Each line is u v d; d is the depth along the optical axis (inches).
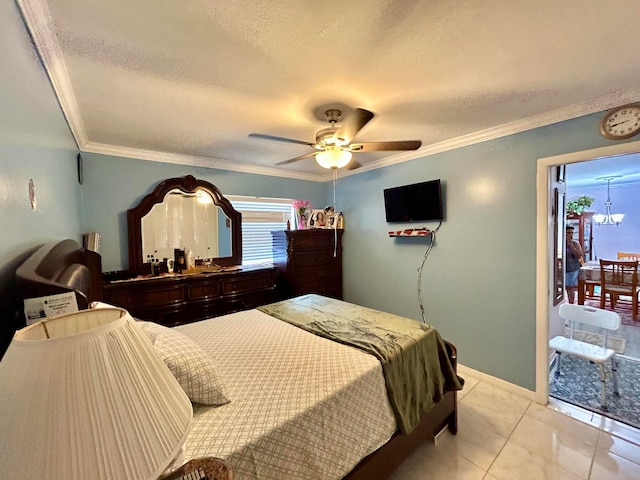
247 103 72.6
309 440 44.8
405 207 124.6
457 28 46.6
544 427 79.9
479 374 105.6
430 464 68.0
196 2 39.8
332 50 51.8
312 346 68.3
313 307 99.8
